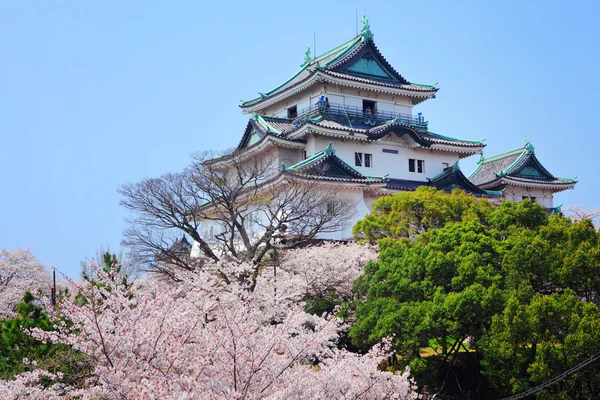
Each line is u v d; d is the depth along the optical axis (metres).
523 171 77.25
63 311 19.52
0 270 57.69
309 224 51.78
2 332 25.84
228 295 36.56
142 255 46.25
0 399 18.12
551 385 30.75
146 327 19.05
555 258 35.03
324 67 68.88
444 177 68.94
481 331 33.03
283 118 71.25
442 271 35.94
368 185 60.00
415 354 34.50
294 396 18.50
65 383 21.80
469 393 35.59
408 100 76.12
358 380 22.80
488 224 46.78
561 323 30.47
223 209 54.88
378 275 38.09
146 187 47.25
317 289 43.81
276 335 18.97
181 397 15.79
